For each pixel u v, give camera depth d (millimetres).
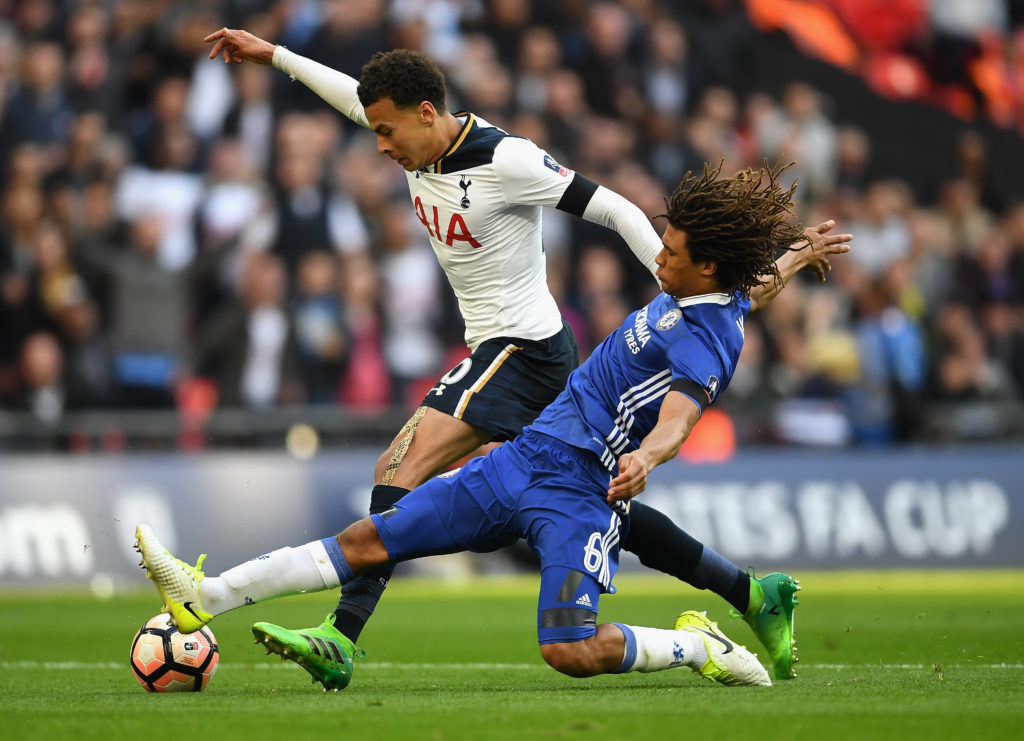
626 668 15273
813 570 41656
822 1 64750
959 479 43344
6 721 12820
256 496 39344
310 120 46219
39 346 40562
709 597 36031
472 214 17859
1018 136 66500
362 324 43250
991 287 55094
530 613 31250
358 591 16469
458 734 11734
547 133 50531
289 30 48781
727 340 15234
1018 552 43281
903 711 13086
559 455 15453
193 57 47938
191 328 43031
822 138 57688
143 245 42406
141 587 38250
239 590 15156
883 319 48531
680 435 14484
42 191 44750
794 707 13375
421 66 17359
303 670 19906
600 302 47281
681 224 15094
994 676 17375
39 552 37688
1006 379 52219
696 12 61531
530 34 52469
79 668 19984
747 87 61250
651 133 52719
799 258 16812
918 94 65750
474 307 18688
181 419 40281
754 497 41656
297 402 42062
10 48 49562
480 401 18094
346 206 45656
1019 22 68312
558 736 11586
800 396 46469
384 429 41219
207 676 16188
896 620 28203
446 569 41844
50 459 38344
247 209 44281
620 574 42281
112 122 47812
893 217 54156
